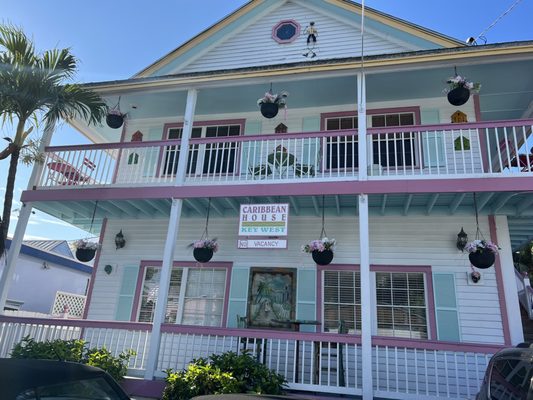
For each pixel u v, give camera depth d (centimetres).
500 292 766
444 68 759
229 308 872
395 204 816
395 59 732
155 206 880
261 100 830
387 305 807
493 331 750
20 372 283
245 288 879
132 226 992
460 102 750
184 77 835
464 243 793
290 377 746
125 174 990
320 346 634
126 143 858
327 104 941
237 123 1002
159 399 638
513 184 650
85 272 1789
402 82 825
